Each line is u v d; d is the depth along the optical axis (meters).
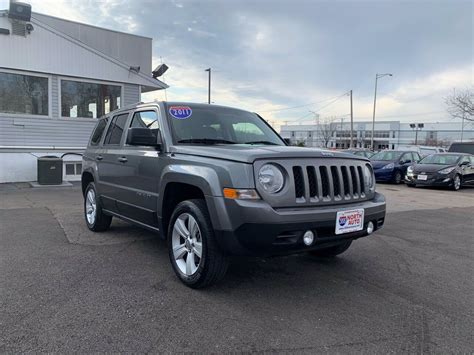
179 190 4.26
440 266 4.89
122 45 17.19
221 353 2.75
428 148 25.95
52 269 4.40
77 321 3.17
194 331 3.04
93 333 2.98
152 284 4.00
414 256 5.31
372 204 4.08
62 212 7.94
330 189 3.71
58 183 12.55
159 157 4.38
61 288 3.85
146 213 4.67
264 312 3.41
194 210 3.78
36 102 13.20
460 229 7.26
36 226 6.58
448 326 3.24
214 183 3.54
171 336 2.96
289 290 3.94
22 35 12.62
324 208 3.62
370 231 4.09
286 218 3.32
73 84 13.81
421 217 8.53
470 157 16.45
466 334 3.11
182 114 4.72
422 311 3.53
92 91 14.18
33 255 4.91
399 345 2.91
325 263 4.88
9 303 3.47
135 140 4.31
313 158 3.69
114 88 14.63
